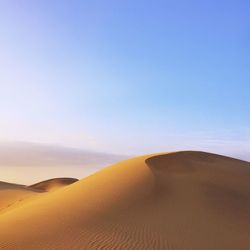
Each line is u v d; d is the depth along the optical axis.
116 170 33.09
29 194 57.69
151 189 26.00
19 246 16.38
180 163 34.88
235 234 18.70
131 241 16.78
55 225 20.20
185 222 20.09
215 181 30.19
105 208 22.91
